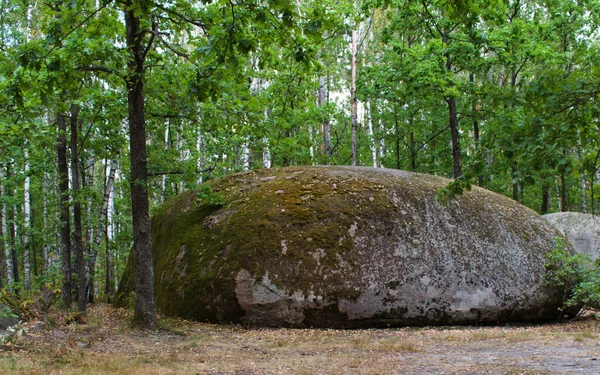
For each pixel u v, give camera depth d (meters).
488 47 17.94
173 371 6.45
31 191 23.59
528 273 12.52
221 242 12.31
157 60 11.24
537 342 8.98
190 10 9.29
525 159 5.36
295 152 19.36
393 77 18.08
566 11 19.73
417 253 11.90
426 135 24.55
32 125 10.52
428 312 11.38
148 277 10.06
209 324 11.29
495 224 13.27
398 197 12.89
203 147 22.19
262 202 12.87
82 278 11.49
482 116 14.80
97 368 6.32
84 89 10.77
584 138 5.06
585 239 17.92
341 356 7.79
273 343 9.16
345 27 17.72
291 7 5.61
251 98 10.12
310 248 11.53
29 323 9.21
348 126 32.66
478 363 7.04
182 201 15.19
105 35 10.16
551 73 4.82
